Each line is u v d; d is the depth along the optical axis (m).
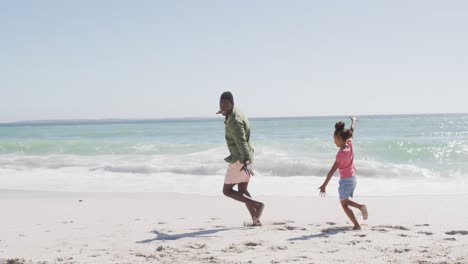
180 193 10.64
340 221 6.77
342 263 4.45
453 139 25.12
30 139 35.59
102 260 4.77
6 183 13.02
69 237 5.94
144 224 6.76
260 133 36.94
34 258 4.91
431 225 6.29
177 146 21.22
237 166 6.34
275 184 11.95
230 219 7.11
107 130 52.53
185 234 5.97
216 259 4.68
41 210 8.30
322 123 64.44
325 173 13.98
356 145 18.88
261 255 4.81
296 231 6.00
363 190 10.85
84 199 9.78
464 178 12.63
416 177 13.06
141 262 4.65
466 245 5.03
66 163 17.11
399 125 52.38
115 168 15.43
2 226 6.83
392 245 5.09
